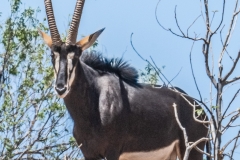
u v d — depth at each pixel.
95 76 36.28
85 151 36.34
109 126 35.72
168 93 39.06
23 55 43.41
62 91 33.12
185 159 23.78
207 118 40.56
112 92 36.28
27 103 41.66
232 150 24.47
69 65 33.91
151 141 37.66
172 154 39.84
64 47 34.31
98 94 36.00
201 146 40.16
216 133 24.22
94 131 35.72
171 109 38.44
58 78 33.41
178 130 39.06
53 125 41.25
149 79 41.44
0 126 40.09
